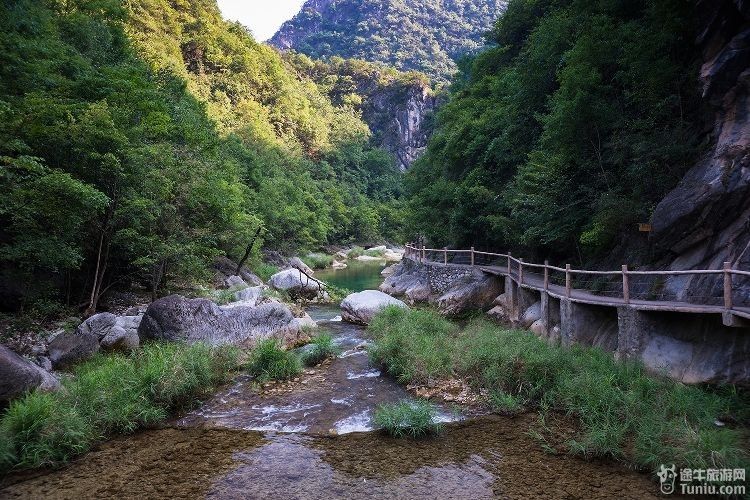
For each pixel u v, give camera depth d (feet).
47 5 58.54
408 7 528.22
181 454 19.16
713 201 26.37
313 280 65.36
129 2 165.27
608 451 18.34
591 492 15.89
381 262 142.82
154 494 16.01
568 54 39.04
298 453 19.22
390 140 329.31
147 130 45.80
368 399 25.40
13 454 17.48
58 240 31.86
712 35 30.30
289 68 348.79
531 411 23.24
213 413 23.66
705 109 31.68
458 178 72.74
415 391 26.35
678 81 33.17
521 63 60.03
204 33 200.54
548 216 40.19
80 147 35.14
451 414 23.21
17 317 32.86
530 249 53.78
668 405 20.54
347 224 174.40
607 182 35.96
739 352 21.59
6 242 32.81
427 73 422.00
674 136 31.99
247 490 16.30
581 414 21.54
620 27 36.73
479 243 64.03
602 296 31.07
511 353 26.94
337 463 18.33
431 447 19.70
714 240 26.96
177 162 45.91
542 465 17.92
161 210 42.39
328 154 236.84
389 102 350.02
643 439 18.53
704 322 23.77
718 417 19.97
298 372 29.55
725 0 28.76
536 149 50.88
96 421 20.63
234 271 72.23
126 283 49.44
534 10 71.56
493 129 61.98
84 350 29.53
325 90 350.43
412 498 15.67
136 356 28.27
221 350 29.84
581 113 35.29
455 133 70.79
